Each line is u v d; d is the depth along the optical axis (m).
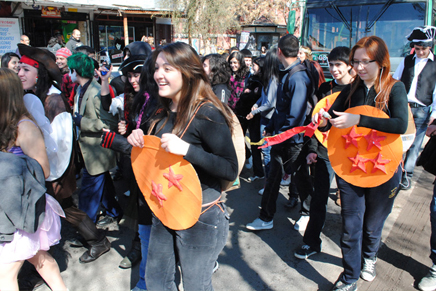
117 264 2.96
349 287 2.47
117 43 14.87
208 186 1.79
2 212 1.80
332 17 6.38
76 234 3.29
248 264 2.97
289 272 2.86
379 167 2.16
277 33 14.91
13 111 1.91
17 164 1.83
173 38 16.00
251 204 4.14
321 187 2.85
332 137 2.33
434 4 6.00
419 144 4.44
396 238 3.31
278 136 2.32
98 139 3.09
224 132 1.69
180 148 1.60
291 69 3.06
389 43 5.96
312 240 2.97
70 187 2.67
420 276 2.77
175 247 1.92
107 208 3.55
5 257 1.87
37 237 1.97
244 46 15.20
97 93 3.10
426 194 4.33
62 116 2.53
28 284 2.62
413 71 4.30
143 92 2.52
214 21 13.93
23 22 12.34
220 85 3.74
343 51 2.91
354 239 2.37
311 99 3.19
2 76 1.87
